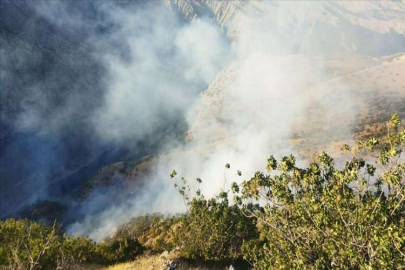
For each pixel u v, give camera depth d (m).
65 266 20.67
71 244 28.25
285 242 13.45
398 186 11.42
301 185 14.16
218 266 22.05
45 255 21.03
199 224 24.58
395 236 9.78
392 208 11.48
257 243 21.66
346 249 11.12
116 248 31.73
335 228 11.53
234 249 23.67
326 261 11.79
